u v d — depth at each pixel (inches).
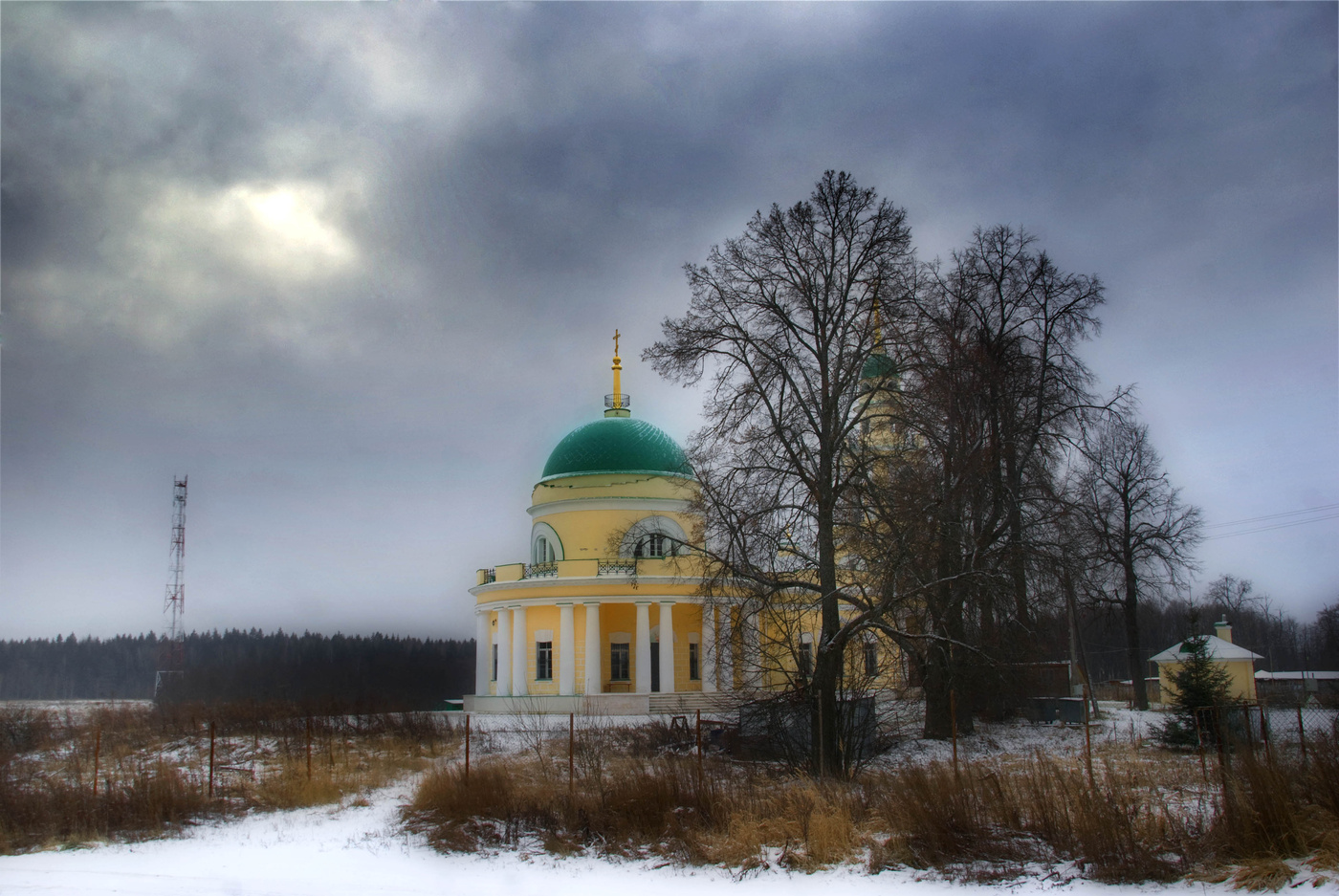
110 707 2632.9
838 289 1095.6
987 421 1277.1
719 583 1116.5
